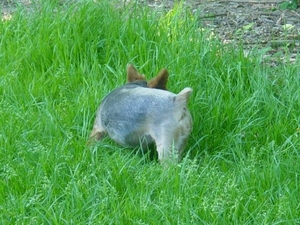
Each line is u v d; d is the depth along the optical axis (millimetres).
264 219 8852
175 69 12242
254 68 12430
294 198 9344
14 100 11828
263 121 11344
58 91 12133
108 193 9484
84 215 9188
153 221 8891
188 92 10172
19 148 10477
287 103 11766
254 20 15203
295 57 13664
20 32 13523
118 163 10031
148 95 10383
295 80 12031
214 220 8906
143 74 12023
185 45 12680
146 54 12711
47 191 9516
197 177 9664
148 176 9859
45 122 11070
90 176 9797
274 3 15969
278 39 14406
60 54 12812
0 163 10211
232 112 11375
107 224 8961
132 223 8945
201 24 14445
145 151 10648
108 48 12922
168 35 13211
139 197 9359
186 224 8844
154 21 13422
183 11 14508
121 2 15047
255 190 9617
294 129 11133
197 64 12297
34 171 9961
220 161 10539
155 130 10203
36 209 9125
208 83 11992
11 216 9141
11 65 12719
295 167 10102
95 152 10383
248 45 14141
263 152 10562
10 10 15148
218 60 12500
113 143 10930
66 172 10047
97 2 13820
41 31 13234
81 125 11312
